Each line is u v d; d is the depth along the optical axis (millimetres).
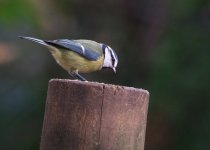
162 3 14148
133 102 5633
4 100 13188
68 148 5582
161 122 12633
